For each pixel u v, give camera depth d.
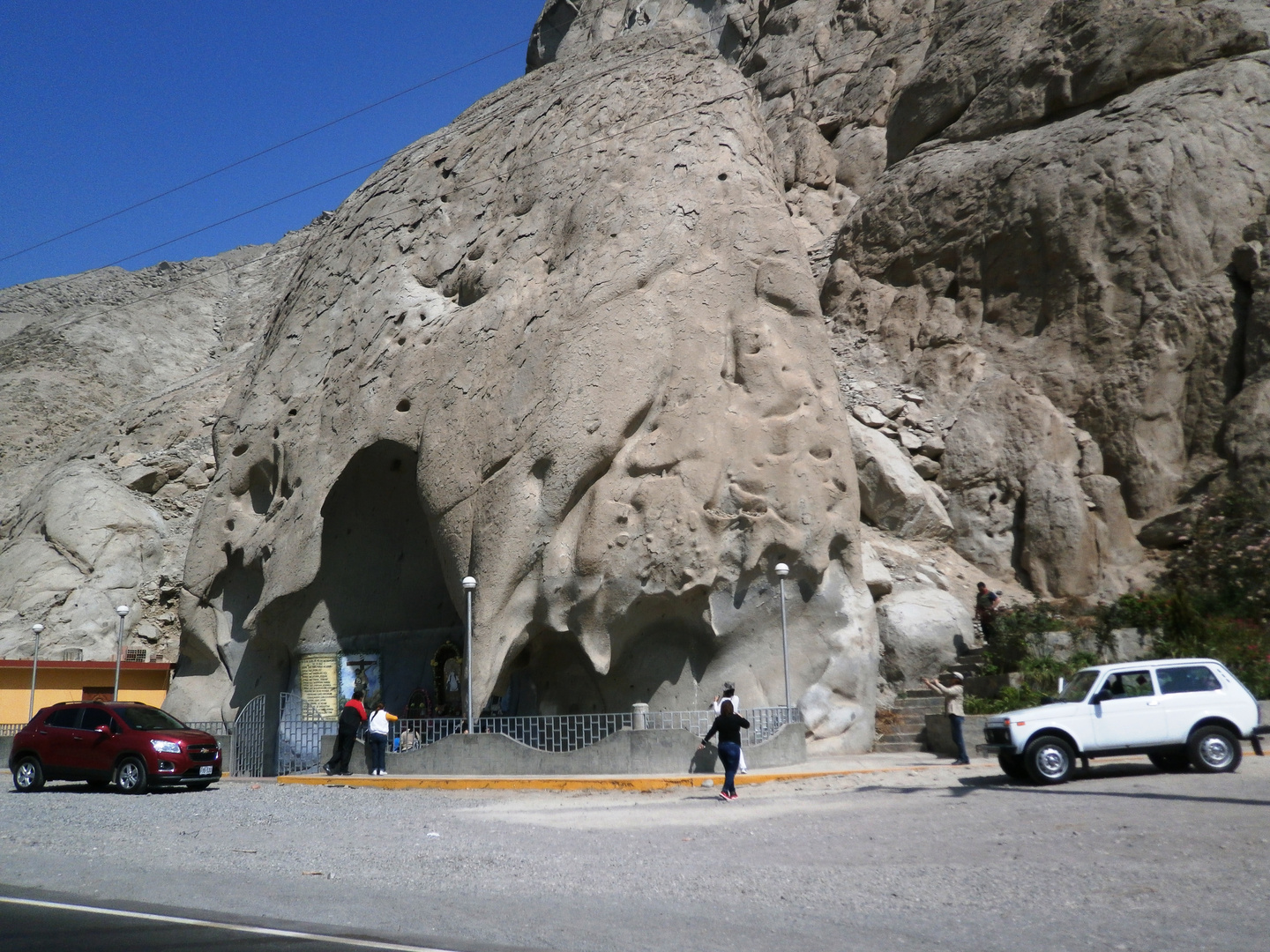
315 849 10.27
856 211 32.22
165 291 59.44
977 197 28.72
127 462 38.00
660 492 18.58
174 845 10.70
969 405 26.11
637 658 19.12
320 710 22.08
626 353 19.36
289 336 25.92
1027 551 23.53
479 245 23.23
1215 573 20.44
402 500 22.73
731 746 13.58
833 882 8.04
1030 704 17.69
